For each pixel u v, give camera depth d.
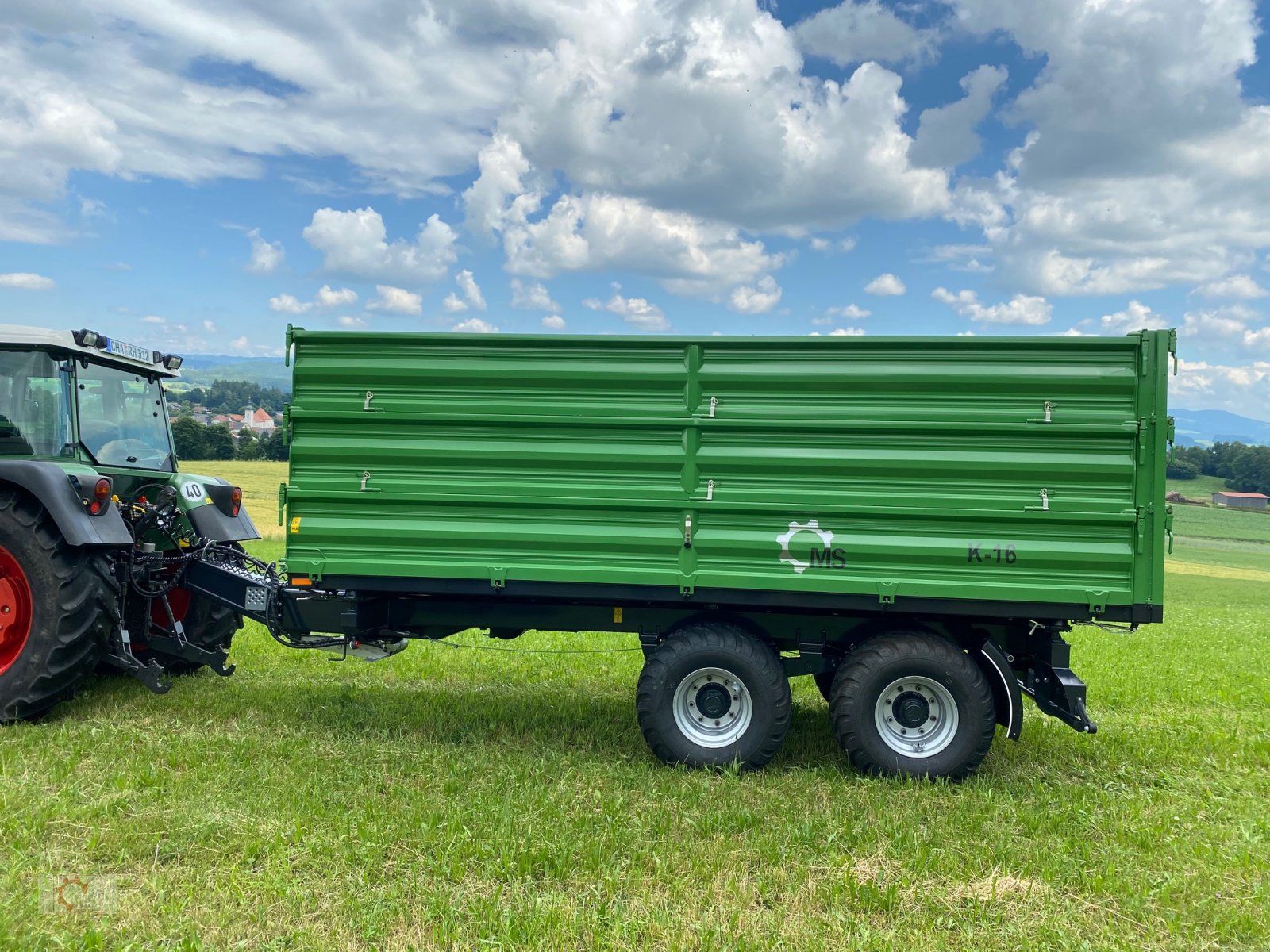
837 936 3.42
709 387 5.43
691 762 5.36
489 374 5.51
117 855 3.89
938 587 5.25
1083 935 3.53
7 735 5.52
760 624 5.69
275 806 4.43
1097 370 5.19
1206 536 76.38
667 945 3.30
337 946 3.23
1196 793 5.43
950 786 5.22
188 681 7.22
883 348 5.31
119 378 6.84
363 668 8.12
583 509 5.48
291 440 5.64
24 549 5.75
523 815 4.41
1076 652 11.26
